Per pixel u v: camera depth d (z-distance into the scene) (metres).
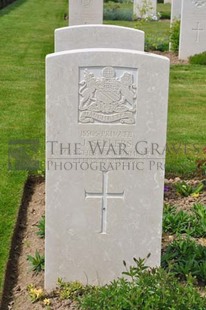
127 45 6.33
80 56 4.04
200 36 13.78
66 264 4.43
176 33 14.82
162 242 5.15
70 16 15.36
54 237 4.38
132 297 3.88
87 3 15.25
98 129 4.18
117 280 4.33
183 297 3.85
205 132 8.51
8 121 8.87
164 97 4.13
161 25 21.23
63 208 4.32
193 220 5.49
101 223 4.36
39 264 4.81
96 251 4.42
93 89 4.11
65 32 6.40
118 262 4.45
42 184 6.68
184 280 4.52
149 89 4.12
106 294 4.04
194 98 10.59
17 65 13.20
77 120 4.16
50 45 16.12
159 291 3.90
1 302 4.38
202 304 3.85
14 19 22.44
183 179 6.69
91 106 4.13
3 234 5.39
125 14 22.67
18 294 4.54
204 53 13.61
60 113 4.13
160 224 4.38
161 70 4.09
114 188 4.30
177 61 13.80
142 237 4.40
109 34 6.33
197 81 11.92
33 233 5.52
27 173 6.79
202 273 4.55
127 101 4.14
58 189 4.28
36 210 6.02
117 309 3.87
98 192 4.30
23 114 9.28
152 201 4.34
